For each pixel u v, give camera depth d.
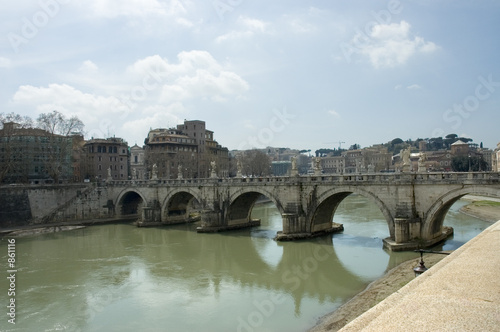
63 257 53.19
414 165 148.75
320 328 27.23
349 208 98.81
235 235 66.19
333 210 62.44
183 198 85.88
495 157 138.12
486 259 10.69
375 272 40.28
